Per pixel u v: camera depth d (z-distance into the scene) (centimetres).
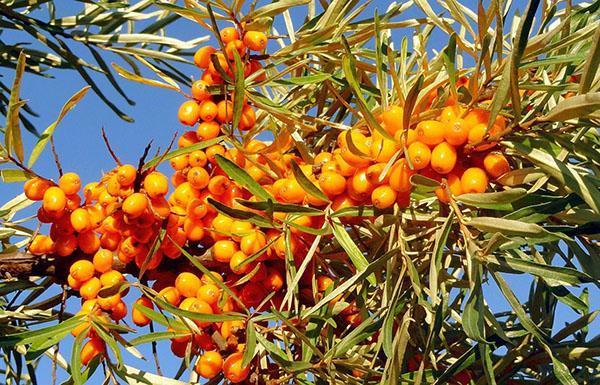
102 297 47
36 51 63
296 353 51
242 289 49
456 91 45
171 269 50
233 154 49
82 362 47
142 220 47
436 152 44
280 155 49
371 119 44
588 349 50
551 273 44
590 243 49
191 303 47
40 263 49
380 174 44
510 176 45
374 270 45
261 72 50
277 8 50
